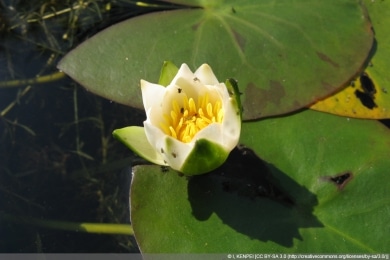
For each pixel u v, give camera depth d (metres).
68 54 0.59
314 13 0.60
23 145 0.60
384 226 0.54
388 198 0.54
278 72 0.58
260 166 0.56
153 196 0.55
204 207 0.55
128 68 0.59
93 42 0.60
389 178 0.55
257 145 0.56
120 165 0.59
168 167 0.55
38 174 0.59
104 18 0.65
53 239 0.58
